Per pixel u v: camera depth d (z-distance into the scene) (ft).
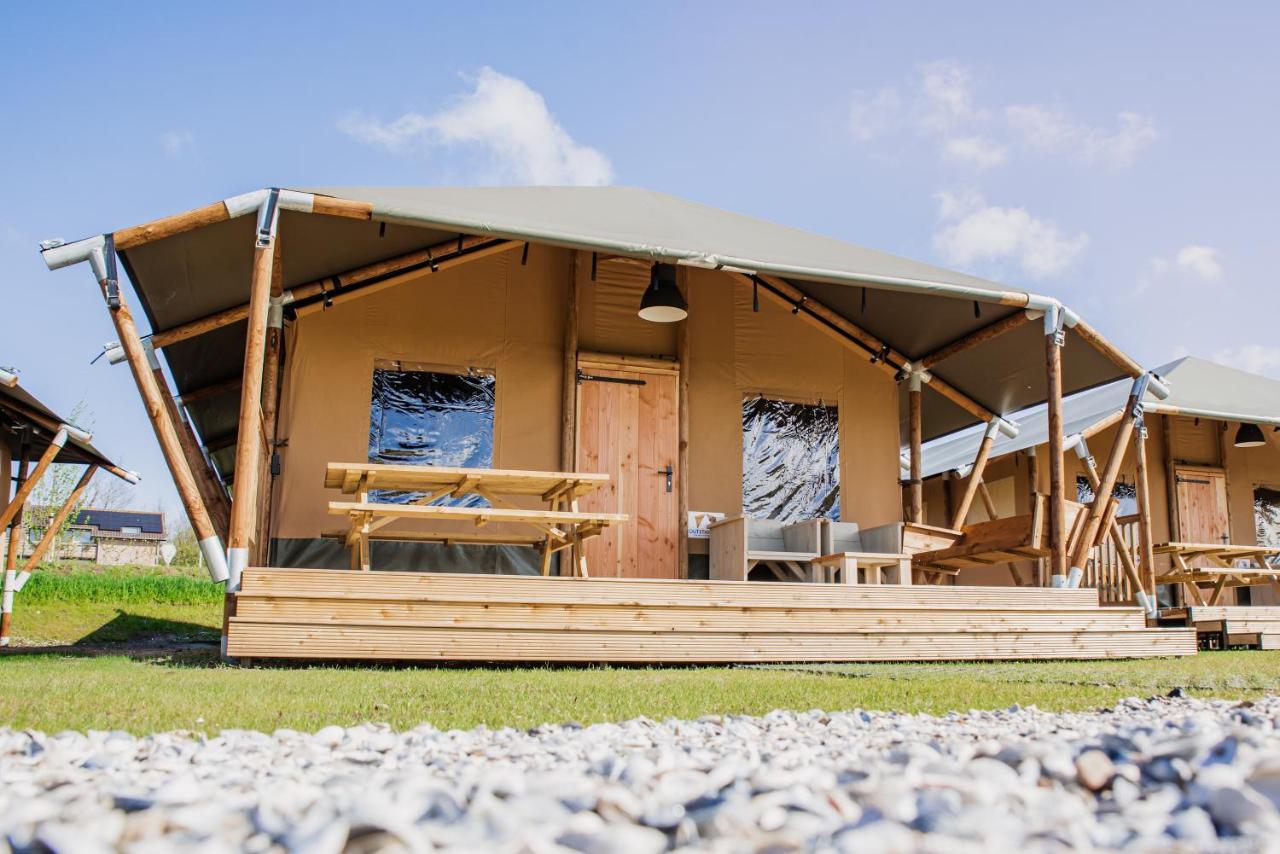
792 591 19.43
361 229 24.11
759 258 20.67
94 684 12.39
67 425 32.04
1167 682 14.87
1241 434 38.70
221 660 17.52
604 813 4.68
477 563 28.07
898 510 32.19
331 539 26.66
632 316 30.68
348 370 27.78
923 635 20.25
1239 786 4.97
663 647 18.42
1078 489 44.37
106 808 4.85
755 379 31.50
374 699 11.19
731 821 4.49
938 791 4.80
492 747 7.46
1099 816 4.88
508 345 29.30
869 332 31.81
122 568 60.95
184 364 28.71
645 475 29.73
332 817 4.41
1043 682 14.67
